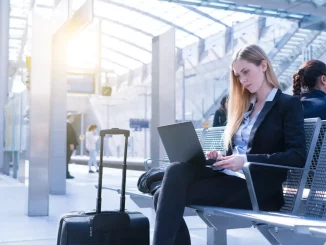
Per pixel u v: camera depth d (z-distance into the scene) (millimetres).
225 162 2674
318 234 1924
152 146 6188
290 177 2973
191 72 24891
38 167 6051
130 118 37250
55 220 5617
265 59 2969
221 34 22016
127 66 36062
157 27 24562
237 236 4559
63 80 9156
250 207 2736
